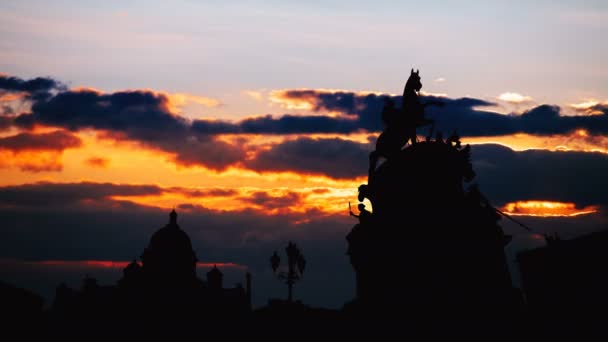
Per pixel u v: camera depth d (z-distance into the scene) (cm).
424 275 4825
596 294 5234
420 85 5500
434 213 4975
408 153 5272
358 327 4984
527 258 5969
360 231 5247
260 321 6400
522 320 4688
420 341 4650
